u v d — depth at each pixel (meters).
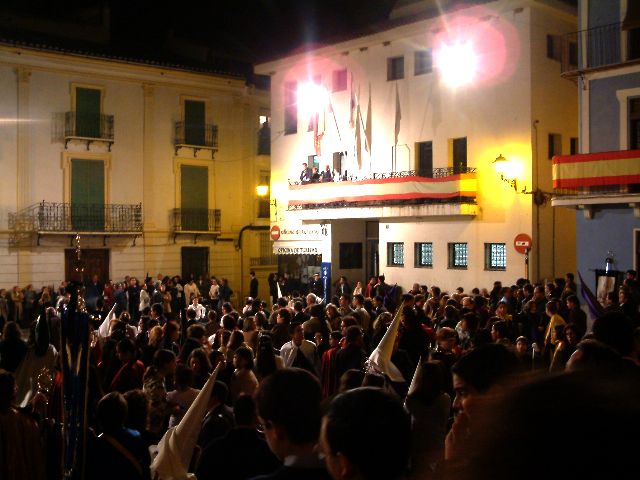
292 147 32.47
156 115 34.41
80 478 5.08
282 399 2.91
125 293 27.81
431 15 26.20
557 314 11.83
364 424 2.16
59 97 31.73
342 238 30.50
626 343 4.92
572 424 0.89
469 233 25.25
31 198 31.02
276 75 33.22
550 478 0.87
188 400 7.44
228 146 36.72
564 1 24.39
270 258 37.97
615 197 18.84
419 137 27.06
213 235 36.00
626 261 19.23
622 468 0.86
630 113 19.42
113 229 32.88
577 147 25.00
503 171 23.75
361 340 9.53
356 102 29.34
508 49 24.16
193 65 35.91
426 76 26.81
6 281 30.25
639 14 19.02
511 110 24.08
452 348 9.42
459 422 3.34
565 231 24.53
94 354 10.16
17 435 6.01
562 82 24.58
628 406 0.90
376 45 28.64
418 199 25.92
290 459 2.91
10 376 6.10
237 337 9.48
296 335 10.57
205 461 4.49
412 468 5.20
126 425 6.00
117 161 33.25
